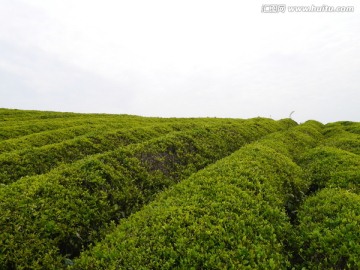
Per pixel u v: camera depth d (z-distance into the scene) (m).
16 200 11.19
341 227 9.68
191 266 7.75
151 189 16.02
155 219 10.09
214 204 10.59
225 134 29.05
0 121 39.50
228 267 7.75
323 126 59.09
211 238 8.73
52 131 28.56
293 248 9.65
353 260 8.19
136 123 39.66
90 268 8.37
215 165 16.28
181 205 10.91
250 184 12.76
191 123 37.47
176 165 19.34
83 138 23.39
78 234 10.70
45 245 9.80
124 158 17.03
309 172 17.97
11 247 9.20
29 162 18.16
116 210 13.11
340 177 15.85
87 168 14.71
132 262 8.03
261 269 7.84
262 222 10.00
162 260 7.97
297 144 30.20
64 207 11.60
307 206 12.16
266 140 27.94
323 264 8.62
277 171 16.12
